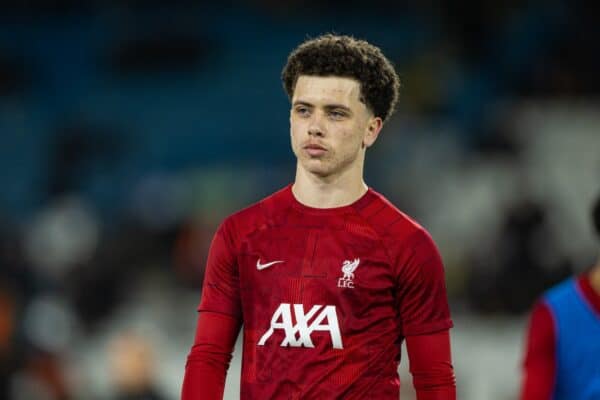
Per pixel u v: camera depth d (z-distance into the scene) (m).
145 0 65.62
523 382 17.06
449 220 49.09
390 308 11.98
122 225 48.88
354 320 11.73
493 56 57.44
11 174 59.62
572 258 41.75
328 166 11.85
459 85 56.31
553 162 50.84
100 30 65.19
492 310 38.03
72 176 57.44
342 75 11.80
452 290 41.59
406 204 49.56
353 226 12.02
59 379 37.47
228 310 12.27
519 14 58.38
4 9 66.06
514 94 55.31
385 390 11.83
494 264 39.03
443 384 12.03
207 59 63.19
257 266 12.03
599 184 49.69
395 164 52.78
